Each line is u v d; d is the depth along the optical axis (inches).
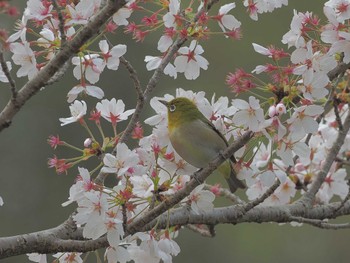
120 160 350.6
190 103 415.2
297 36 371.9
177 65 399.5
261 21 943.0
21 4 818.2
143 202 378.0
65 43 319.6
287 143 366.9
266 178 372.2
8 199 838.5
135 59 861.8
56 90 853.2
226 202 871.7
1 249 368.8
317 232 909.2
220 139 407.5
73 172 842.2
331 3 378.3
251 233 908.6
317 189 467.8
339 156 524.4
